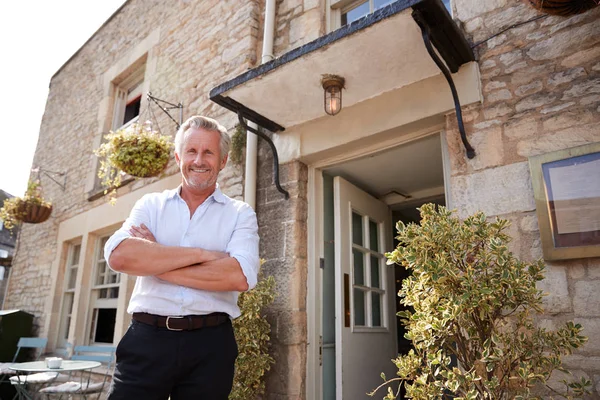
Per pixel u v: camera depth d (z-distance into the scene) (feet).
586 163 6.42
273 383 9.35
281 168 10.55
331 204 11.50
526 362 5.17
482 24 8.10
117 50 19.72
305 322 9.61
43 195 22.38
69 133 21.76
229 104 9.17
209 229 5.77
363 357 10.61
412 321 6.06
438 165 10.83
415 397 5.56
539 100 7.15
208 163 5.78
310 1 11.44
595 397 5.79
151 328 5.07
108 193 16.85
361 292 11.48
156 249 5.16
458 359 5.83
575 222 6.32
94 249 17.89
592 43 6.89
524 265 5.47
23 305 21.34
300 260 9.86
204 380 4.95
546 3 6.53
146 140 12.08
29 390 18.13
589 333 6.01
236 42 12.86
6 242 44.16
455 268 5.48
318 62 7.81
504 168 7.20
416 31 6.95
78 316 17.02
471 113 7.79
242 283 5.23
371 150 9.74
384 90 8.87
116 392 4.82
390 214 13.60
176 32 15.96
